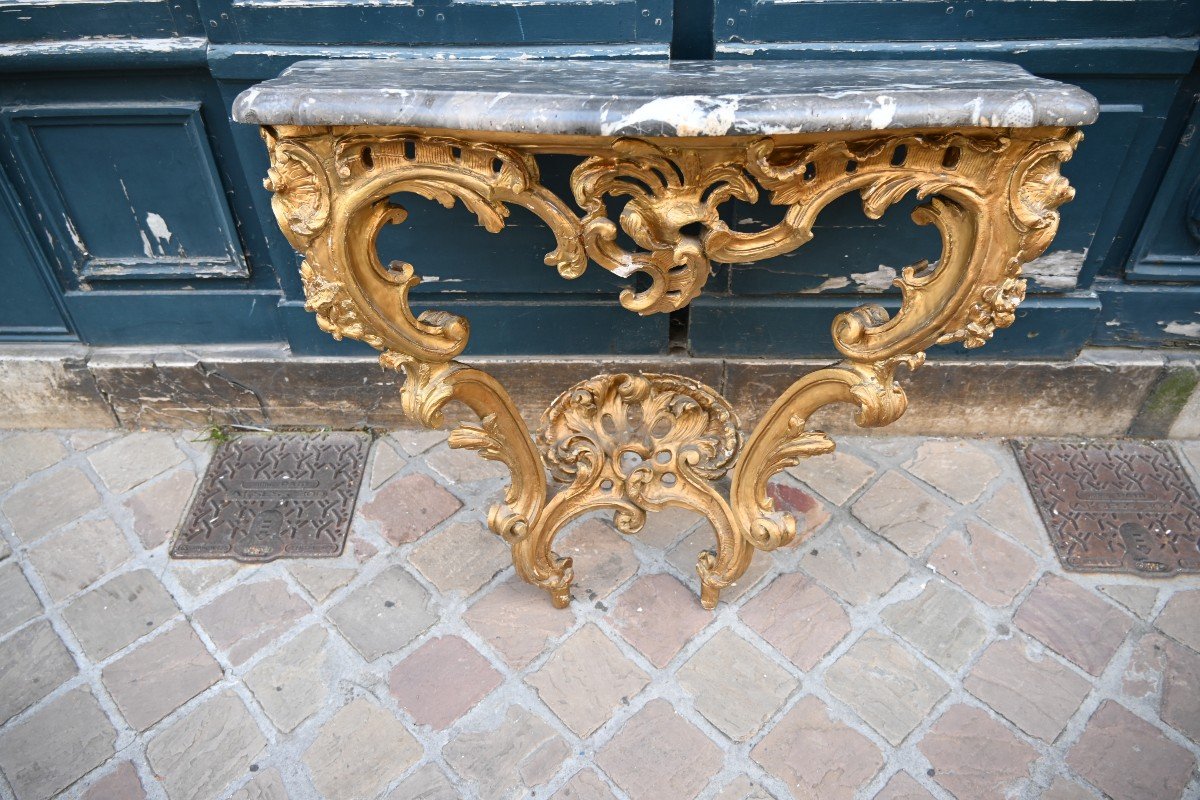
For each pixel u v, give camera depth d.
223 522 1.95
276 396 2.18
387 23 1.57
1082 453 2.11
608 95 1.00
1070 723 1.51
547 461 1.54
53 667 1.64
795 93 1.00
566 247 1.14
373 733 1.52
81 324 2.10
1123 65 1.54
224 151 1.80
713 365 2.07
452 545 1.90
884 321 1.23
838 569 1.82
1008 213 1.07
